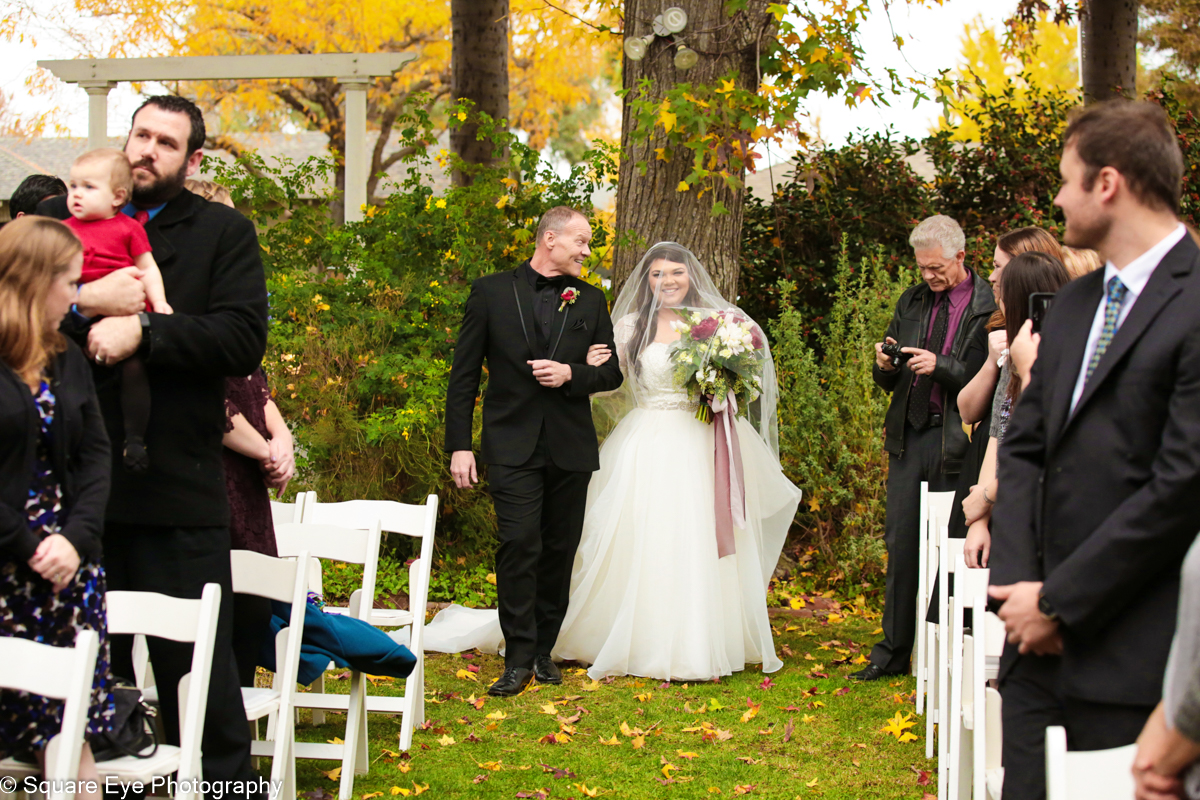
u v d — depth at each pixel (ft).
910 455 16.51
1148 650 6.84
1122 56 30.40
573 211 16.88
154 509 9.37
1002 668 8.18
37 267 8.03
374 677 16.89
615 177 24.43
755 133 19.20
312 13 53.16
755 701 15.62
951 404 15.97
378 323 22.58
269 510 11.75
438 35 58.13
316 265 25.20
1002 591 7.66
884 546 22.54
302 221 24.67
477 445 22.25
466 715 14.90
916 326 16.65
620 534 17.08
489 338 16.62
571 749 13.53
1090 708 7.09
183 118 9.78
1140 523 6.66
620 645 16.61
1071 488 7.38
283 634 10.93
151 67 30.68
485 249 23.76
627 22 20.81
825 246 28.99
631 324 17.84
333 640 11.59
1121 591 6.81
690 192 20.33
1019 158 28.99
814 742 13.91
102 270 9.20
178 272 9.75
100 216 9.30
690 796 12.05
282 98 60.64
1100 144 7.20
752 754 13.44
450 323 23.09
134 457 9.04
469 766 12.92
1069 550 7.36
